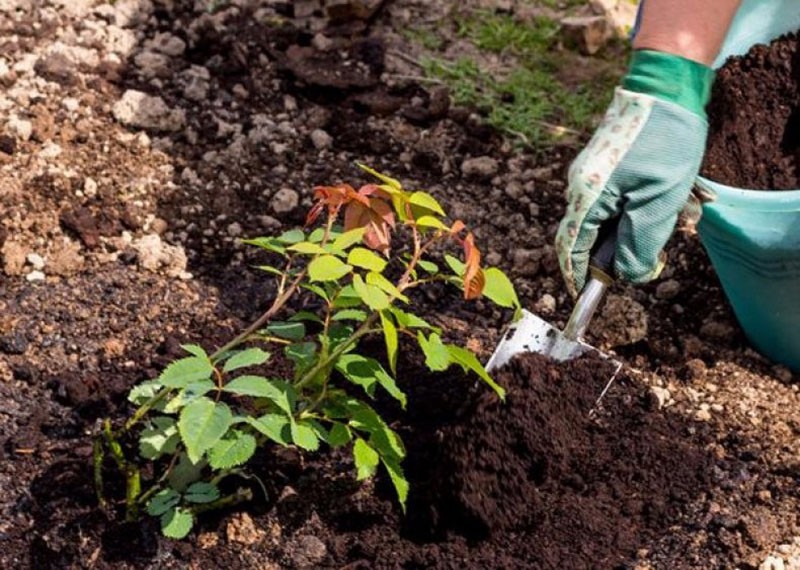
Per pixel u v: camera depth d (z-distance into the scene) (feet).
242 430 5.07
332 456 5.34
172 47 6.70
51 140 6.18
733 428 5.50
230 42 6.74
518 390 5.28
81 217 5.95
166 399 5.12
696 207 5.38
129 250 5.91
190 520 5.05
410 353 5.65
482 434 5.22
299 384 5.03
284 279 5.17
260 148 6.35
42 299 5.71
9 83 6.34
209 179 6.20
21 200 5.96
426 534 5.18
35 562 5.08
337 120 6.50
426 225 4.97
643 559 5.13
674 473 5.33
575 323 5.35
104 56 6.59
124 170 6.16
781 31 5.97
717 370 5.72
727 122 5.86
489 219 6.20
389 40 6.91
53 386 5.46
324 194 5.02
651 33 5.30
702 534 5.19
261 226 6.07
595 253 5.35
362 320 5.39
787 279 5.40
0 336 5.58
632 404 5.53
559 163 6.46
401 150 6.42
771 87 5.91
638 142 5.22
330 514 5.22
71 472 5.24
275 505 5.22
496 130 6.54
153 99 6.36
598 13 7.13
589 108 6.70
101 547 5.11
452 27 7.03
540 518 5.17
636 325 5.80
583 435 5.39
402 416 5.46
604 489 5.28
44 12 6.68
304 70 6.66
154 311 5.72
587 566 5.09
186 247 5.98
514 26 7.01
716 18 5.28
